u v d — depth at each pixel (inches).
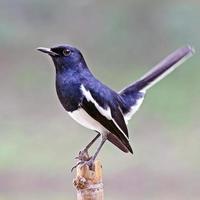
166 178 572.1
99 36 976.3
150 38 949.8
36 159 609.9
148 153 625.3
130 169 587.5
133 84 294.4
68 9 1022.4
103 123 268.4
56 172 578.9
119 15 979.9
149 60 920.3
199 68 837.8
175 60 306.5
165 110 736.3
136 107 289.9
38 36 978.7
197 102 759.7
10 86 836.0
